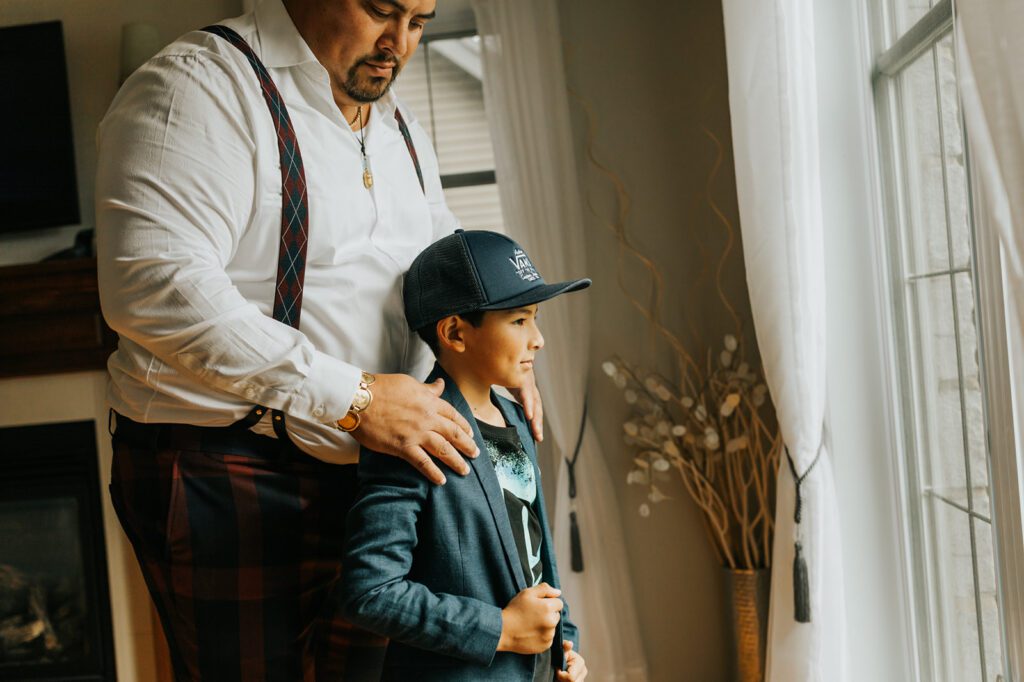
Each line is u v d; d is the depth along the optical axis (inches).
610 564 130.0
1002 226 43.1
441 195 67.7
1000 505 58.7
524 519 56.1
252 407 52.4
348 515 51.6
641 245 133.8
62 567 135.7
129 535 57.5
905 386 94.2
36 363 131.4
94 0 139.6
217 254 50.3
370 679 58.9
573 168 131.0
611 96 133.6
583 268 131.0
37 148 137.9
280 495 54.1
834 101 94.7
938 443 87.4
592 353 134.3
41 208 138.2
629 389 132.2
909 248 91.0
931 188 83.4
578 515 129.3
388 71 54.9
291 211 52.9
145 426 54.9
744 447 123.2
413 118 66.0
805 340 91.4
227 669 54.8
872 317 95.4
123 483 56.2
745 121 93.6
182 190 49.1
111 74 140.0
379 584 48.3
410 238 60.4
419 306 56.0
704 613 133.5
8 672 135.0
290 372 49.0
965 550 81.9
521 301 53.9
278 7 54.3
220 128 50.7
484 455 53.4
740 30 93.4
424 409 50.7
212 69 51.5
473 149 139.4
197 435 53.2
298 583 55.4
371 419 50.0
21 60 137.5
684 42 133.0
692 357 133.4
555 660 56.3
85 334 131.1
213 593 54.0
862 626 95.9
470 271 54.4
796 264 90.5
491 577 51.9
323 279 54.4
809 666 92.8
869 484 95.7
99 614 133.4
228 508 53.3
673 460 126.8
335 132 55.7
